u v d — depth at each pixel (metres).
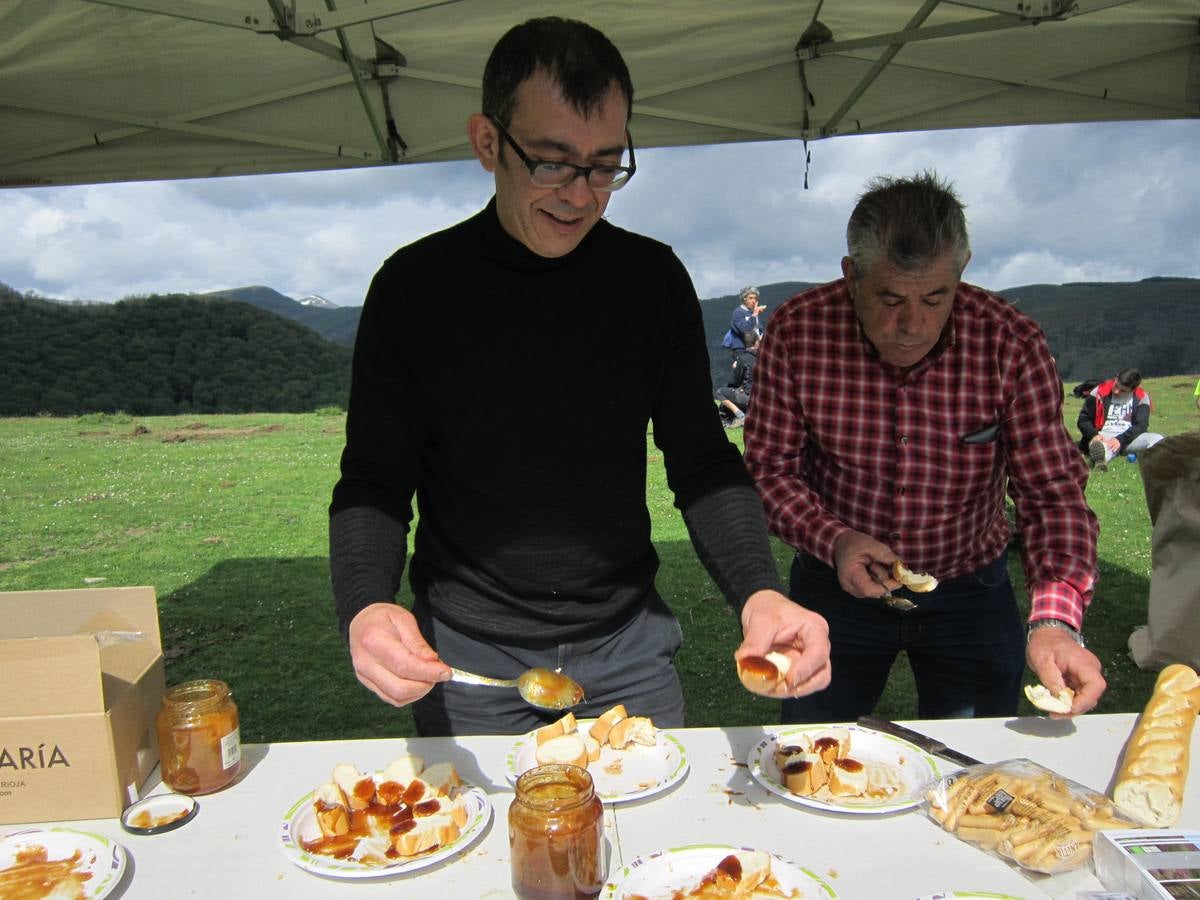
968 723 1.62
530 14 3.23
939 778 1.39
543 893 1.08
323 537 8.25
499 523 1.70
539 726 1.78
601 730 1.54
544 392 1.67
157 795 1.37
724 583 1.58
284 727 4.02
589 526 1.71
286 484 11.20
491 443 1.68
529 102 1.40
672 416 1.80
